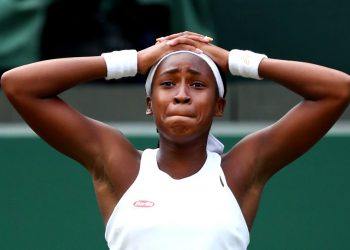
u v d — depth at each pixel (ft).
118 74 51.67
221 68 51.39
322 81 50.72
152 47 51.47
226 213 49.83
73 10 90.43
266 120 88.02
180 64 49.96
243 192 51.31
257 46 91.71
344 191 77.51
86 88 89.35
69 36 90.99
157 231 49.57
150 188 50.37
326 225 77.77
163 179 50.52
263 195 77.87
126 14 91.04
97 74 51.65
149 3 89.40
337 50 91.30
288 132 51.26
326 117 51.06
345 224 77.66
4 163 79.15
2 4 86.53
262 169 51.85
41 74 51.19
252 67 51.26
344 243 77.71
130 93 88.84
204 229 49.55
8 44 87.04
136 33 91.50
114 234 50.39
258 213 77.97
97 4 90.99
